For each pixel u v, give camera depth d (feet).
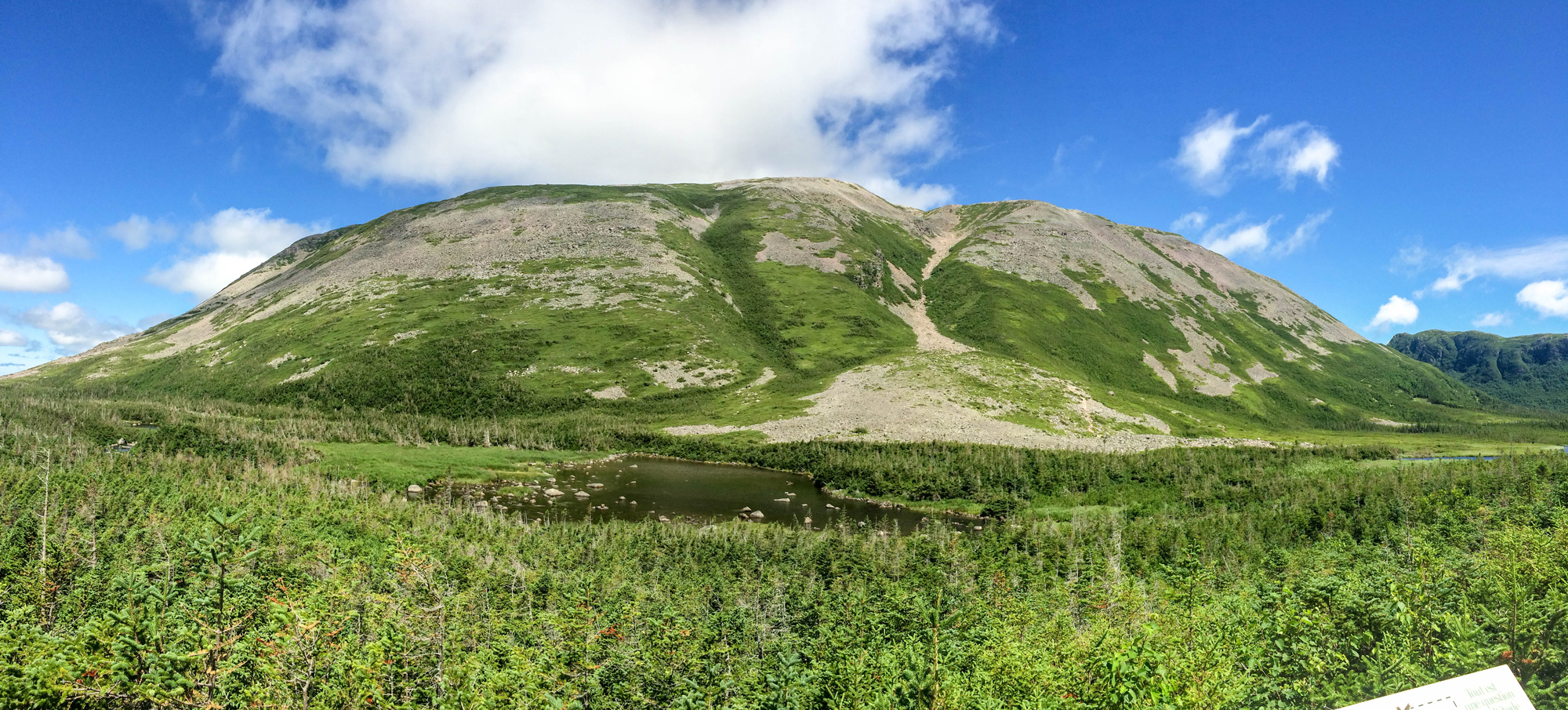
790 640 120.16
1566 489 214.07
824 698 85.51
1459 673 60.18
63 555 133.49
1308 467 391.04
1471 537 162.40
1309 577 91.40
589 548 227.20
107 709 61.36
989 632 102.53
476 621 124.67
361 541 212.64
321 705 68.49
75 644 62.49
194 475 286.87
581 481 390.42
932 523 298.97
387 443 439.63
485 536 235.61
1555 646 61.00
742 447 456.04
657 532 255.09
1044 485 357.41
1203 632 85.71
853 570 204.23
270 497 254.06
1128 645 68.23
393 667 76.79
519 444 470.80
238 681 70.44
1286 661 71.15
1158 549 223.10
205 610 82.38
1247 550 216.33
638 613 124.88
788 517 323.98
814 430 472.44
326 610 96.58
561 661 92.17
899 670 83.46
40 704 59.72
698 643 102.83
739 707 85.10
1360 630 72.28
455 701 73.77
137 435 406.62
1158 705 60.95
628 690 88.53
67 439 354.13
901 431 451.94
